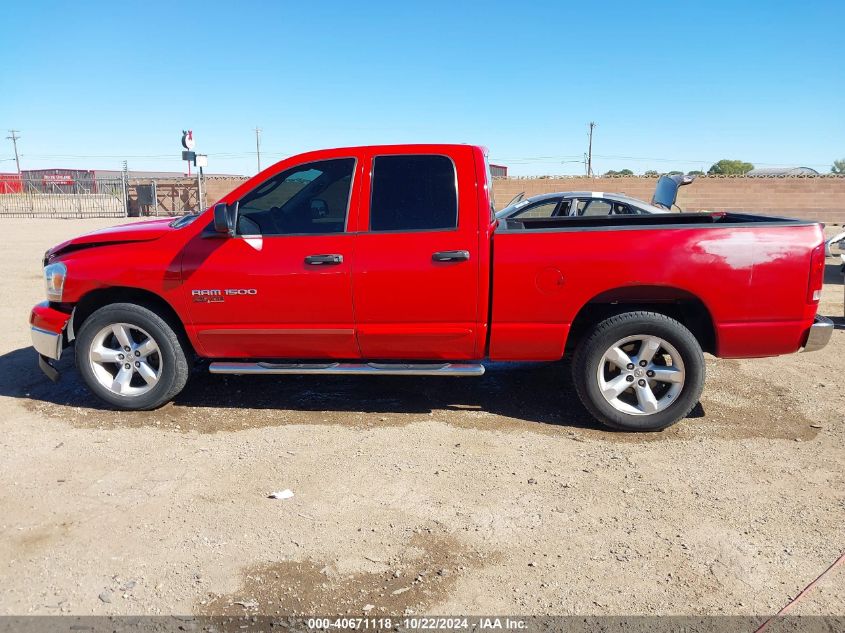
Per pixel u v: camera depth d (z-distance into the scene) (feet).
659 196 32.63
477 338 15.60
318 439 15.33
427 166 15.60
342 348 16.05
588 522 11.81
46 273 17.02
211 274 15.76
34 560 10.61
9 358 21.45
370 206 15.56
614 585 10.05
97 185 125.18
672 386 15.43
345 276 15.35
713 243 14.62
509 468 13.89
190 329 16.19
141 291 16.72
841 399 17.95
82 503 12.37
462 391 18.56
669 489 13.00
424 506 12.34
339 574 10.31
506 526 11.68
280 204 16.07
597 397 15.47
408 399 17.94
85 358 16.56
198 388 18.72
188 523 11.72
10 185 149.07
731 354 15.17
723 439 15.35
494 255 15.03
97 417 16.56
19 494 12.69
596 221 19.75
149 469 13.78
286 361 16.99
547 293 15.02
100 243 16.75
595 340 15.23
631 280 14.79
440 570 10.43
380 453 14.60
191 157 76.79
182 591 9.87
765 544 11.10
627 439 15.39
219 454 14.52
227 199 15.97
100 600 9.66
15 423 16.15
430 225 15.38
